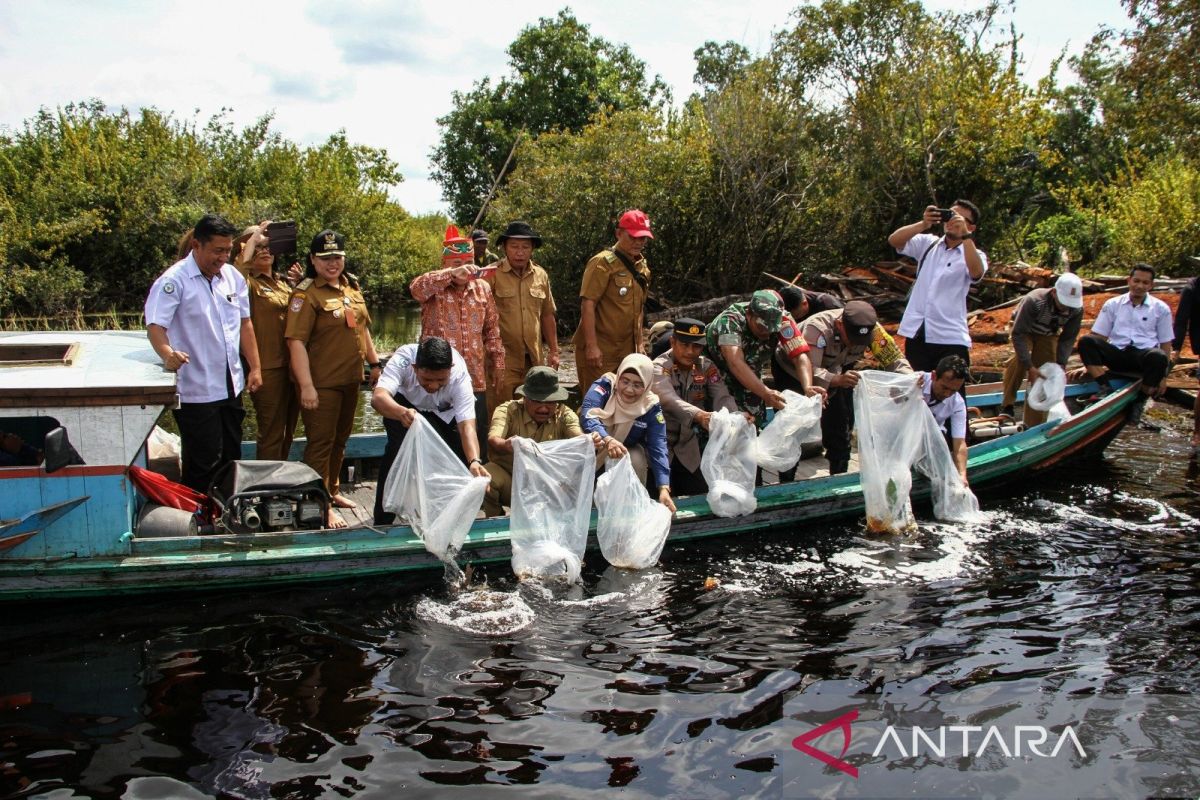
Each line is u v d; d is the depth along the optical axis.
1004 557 5.52
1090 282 15.18
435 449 4.96
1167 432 9.39
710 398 6.16
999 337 13.58
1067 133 33.00
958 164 18.94
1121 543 5.79
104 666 4.05
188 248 5.69
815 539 5.86
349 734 3.51
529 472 5.19
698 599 4.87
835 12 18.75
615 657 4.18
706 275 21.00
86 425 4.49
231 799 3.10
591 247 20.33
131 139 24.59
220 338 5.35
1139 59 17.44
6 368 4.70
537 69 37.38
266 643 4.29
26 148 23.16
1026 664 4.12
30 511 4.46
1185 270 19.27
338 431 6.13
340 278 6.02
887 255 19.78
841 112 19.47
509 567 5.29
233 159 28.33
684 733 3.53
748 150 19.39
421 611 4.67
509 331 6.89
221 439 5.49
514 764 3.31
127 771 3.25
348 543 4.95
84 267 21.94
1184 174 20.00
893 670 4.06
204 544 4.72
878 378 6.09
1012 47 18.59
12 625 4.45
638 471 5.77
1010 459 6.96
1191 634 4.43
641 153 19.78
